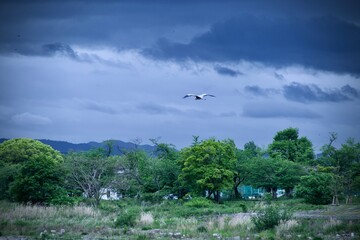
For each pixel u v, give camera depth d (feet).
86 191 266.77
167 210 247.29
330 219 162.61
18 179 243.60
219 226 165.68
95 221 188.85
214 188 304.30
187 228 165.99
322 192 275.18
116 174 292.40
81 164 270.46
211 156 307.17
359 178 269.44
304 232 148.36
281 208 204.74
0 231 156.56
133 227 177.37
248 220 170.40
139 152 335.88
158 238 144.56
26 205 225.76
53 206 225.15
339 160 321.11
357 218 181.57
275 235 144.36
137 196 300.20
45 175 243.60
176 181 317.83
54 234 153.69
